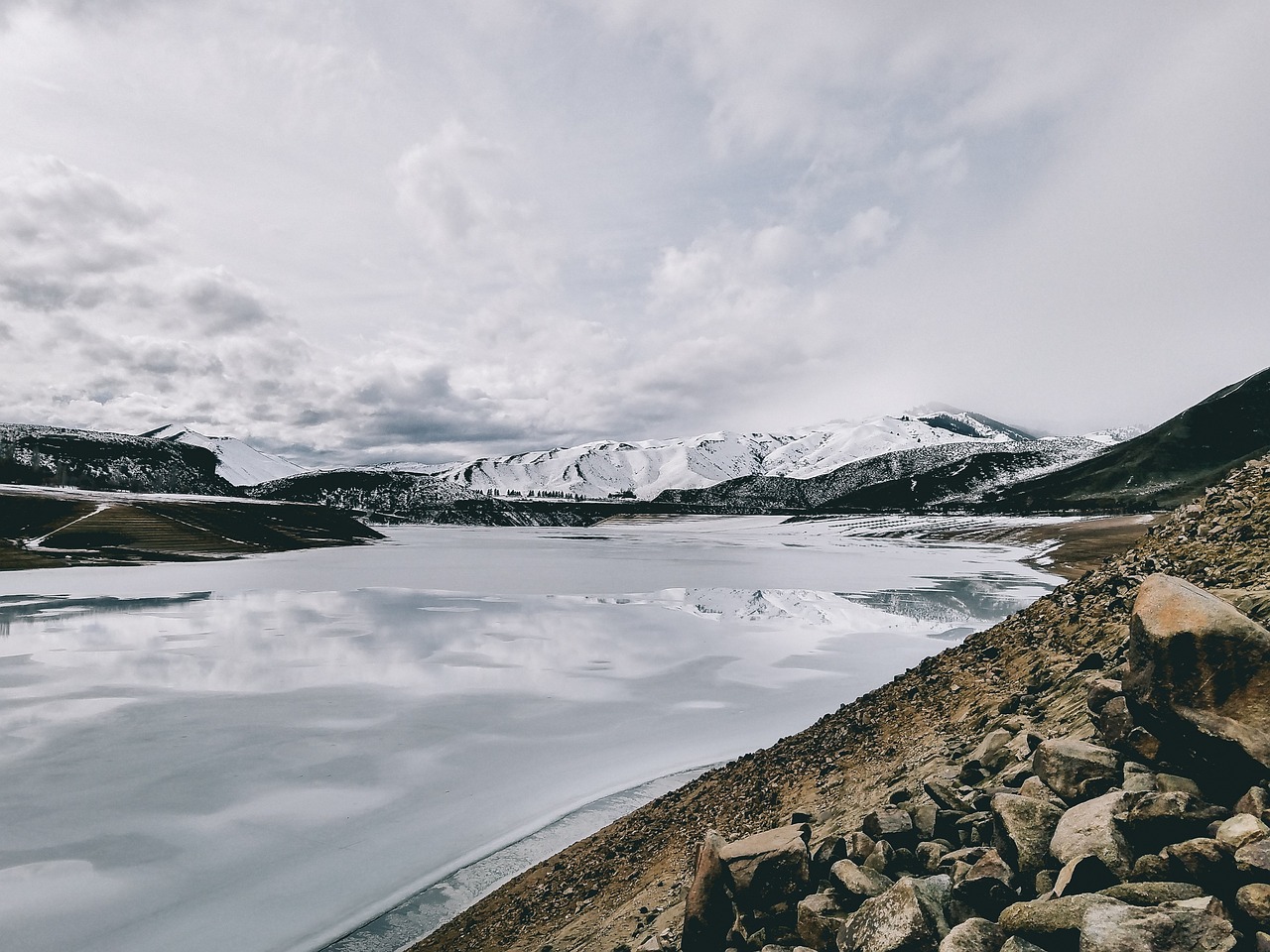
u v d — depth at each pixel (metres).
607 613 58.09
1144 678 5.46
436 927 14.51
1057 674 11.61
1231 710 4.80
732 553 136.00
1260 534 11.73
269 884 16.69
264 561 112.06
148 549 114.31
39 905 15.95
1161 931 3.78
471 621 53.78
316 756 25.12
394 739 26.86
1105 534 123.12
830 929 5.85
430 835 19.06
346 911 15.43
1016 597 67.31
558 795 21.56
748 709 30.48
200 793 21.89
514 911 14.04
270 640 45.78
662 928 9.10
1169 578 5.84
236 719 29.19
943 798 7.19
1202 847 4.10
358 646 44.00
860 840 6.76
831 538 186.75
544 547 158.50
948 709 13.84
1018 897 4.95
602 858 15.35
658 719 29.14
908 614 57.31
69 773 23.58
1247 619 5.06
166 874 17.22
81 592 69.75
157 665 38.41
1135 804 4.84
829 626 51.47
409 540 189.88
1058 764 5.91
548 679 35.66
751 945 6.51
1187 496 191.75
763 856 7.02
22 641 44.91
